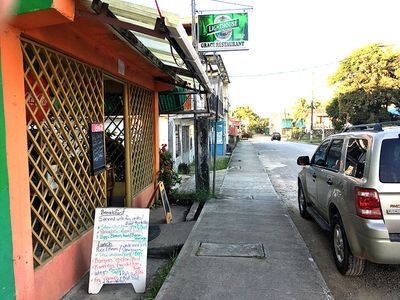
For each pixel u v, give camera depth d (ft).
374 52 99.91
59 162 13.47
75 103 14.89
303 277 14.14
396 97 98.02
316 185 20.40
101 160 17.30
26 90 11.43
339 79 106.83
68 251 13.87
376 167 13.00
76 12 11.28
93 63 16.21
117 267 13.78
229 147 99.60
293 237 19.26
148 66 22.36
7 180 9.87
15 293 10.15
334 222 16.05
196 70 18.72
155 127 28.40
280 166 62.54
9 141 9.98
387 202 12.69
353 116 104.17
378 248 12.58
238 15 34.76
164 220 23.79
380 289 14.19
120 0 11.48
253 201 29.12
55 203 13.71
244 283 13.61
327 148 20.01
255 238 19.06
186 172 52.01
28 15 9.71
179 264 15.44
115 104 25.17
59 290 13.08
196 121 30.96
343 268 14.84
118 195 24.43
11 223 10.02
